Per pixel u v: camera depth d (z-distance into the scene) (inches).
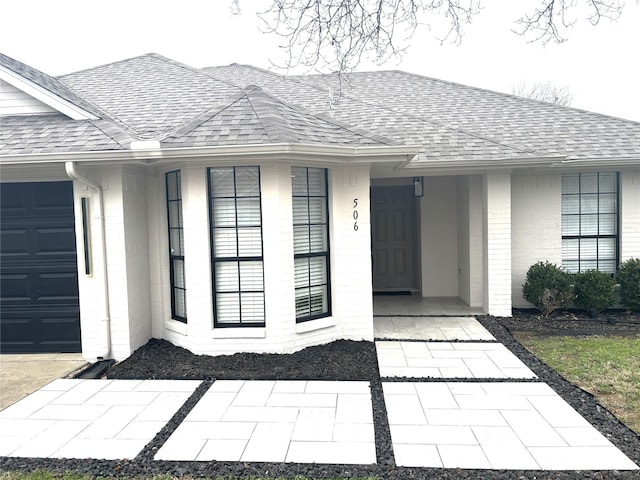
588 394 208.4
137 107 329.4
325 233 291.1
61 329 279.6
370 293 291.4
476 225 383.6
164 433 177.5
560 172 375.6
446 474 147.1
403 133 372.5
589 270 361.1
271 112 275.4
